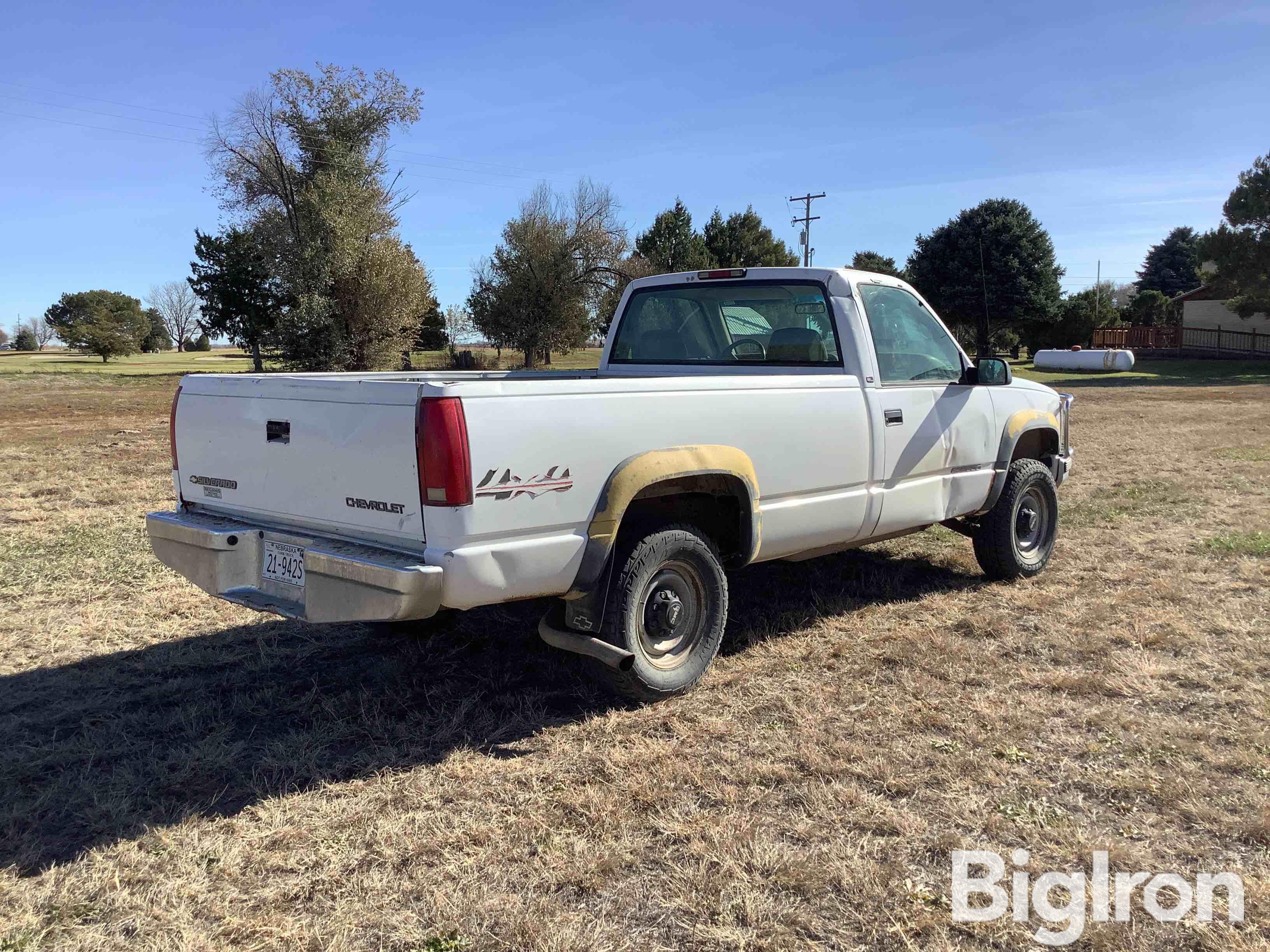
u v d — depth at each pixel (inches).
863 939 96.1
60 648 192.4
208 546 152.3
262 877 108.7
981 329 2057.1
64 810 125.0
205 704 161.9
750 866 109.3
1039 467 240.2
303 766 137.5
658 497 166.9
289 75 1435.8
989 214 1990.7
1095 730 146.2
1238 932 96.4
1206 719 149.9
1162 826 117.7
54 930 98.7
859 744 141.9
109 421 800.3
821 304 197.2
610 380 145.3
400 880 107.7
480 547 128.6
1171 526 301.9
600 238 1788.9
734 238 2696.9
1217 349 1811.0
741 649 187.5
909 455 201.8
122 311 3821.4
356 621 130.6
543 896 104.2
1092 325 2074.3
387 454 130.7
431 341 2395.4
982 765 134.3
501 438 129.5
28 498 378.0
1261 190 1510.8
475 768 135.9
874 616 207.9
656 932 97.6
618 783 130.5
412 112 1501.0
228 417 158.6
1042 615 207.6
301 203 1467.8
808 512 179.6
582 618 147.5
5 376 1576.0
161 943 96.1
